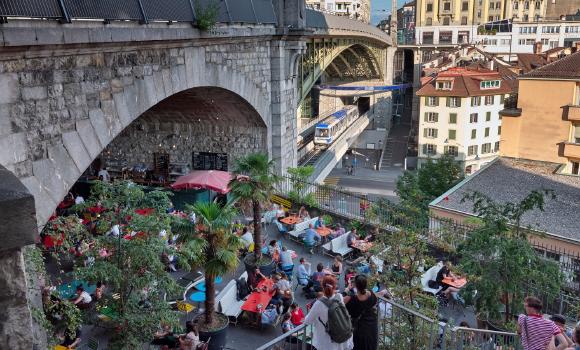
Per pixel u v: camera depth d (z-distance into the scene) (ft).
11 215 10.35
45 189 37.35
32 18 33.88
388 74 292.81
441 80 215.10
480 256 43.86
